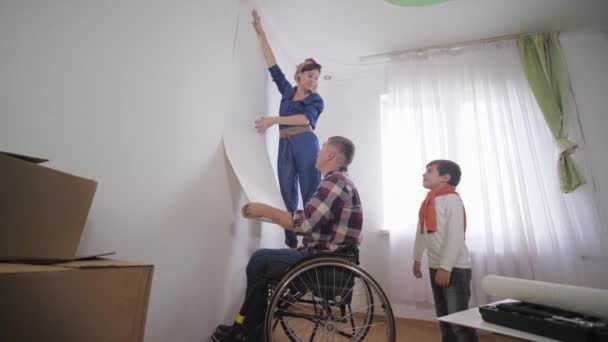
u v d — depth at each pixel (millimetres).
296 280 934
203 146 1209
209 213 1236
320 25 2082
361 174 2449
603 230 1780
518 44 2150
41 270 404
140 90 917
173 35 1072
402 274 2035
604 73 2041
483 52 2203
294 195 1653
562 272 1765
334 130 2627
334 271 948
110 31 823
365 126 2537
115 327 480
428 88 2252
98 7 790
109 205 796
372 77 2615
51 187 509
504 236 1843
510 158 1967
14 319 364
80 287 443
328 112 2684
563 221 1839
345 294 948
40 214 486
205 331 1186
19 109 605
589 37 2127
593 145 1936
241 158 1380
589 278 1760
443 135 2113
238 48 1473
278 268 983
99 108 781
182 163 1088
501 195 1904
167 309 983
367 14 1972
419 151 2164
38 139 637
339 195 1050
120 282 501
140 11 928
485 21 2012
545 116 1958
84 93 743
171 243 1016
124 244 835
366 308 991
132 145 878
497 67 2152
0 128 571
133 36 898
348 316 958
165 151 1009
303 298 973
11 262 442
